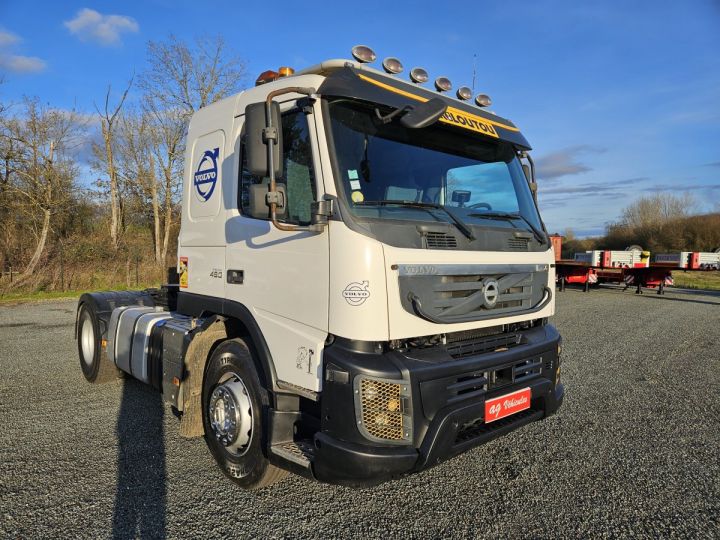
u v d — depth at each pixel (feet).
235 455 11.52
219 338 12.76
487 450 13.97
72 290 56.49
